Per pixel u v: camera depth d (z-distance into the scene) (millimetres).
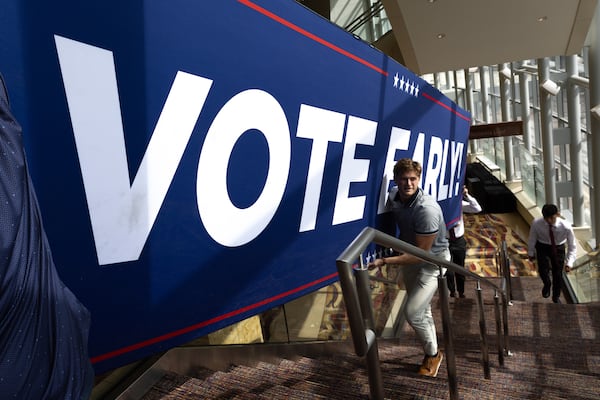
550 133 12133
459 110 5164
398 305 3717
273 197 2266
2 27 1280
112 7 1530
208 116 1885
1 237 985
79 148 1466
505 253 6605
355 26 9609
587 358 4578
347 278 1479
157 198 1715
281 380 3346
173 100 1741
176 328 1818
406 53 9070
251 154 2111
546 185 12344
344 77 2723
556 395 3270
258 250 2207
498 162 18266
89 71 1477
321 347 4688
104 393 2967
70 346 1127
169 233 1772
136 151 1629
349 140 2832
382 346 3270
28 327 1027
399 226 3373
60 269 1449
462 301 6297
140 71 1621
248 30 2031
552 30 8070
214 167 1936
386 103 3291
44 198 1393
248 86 2055
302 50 2359
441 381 3010
